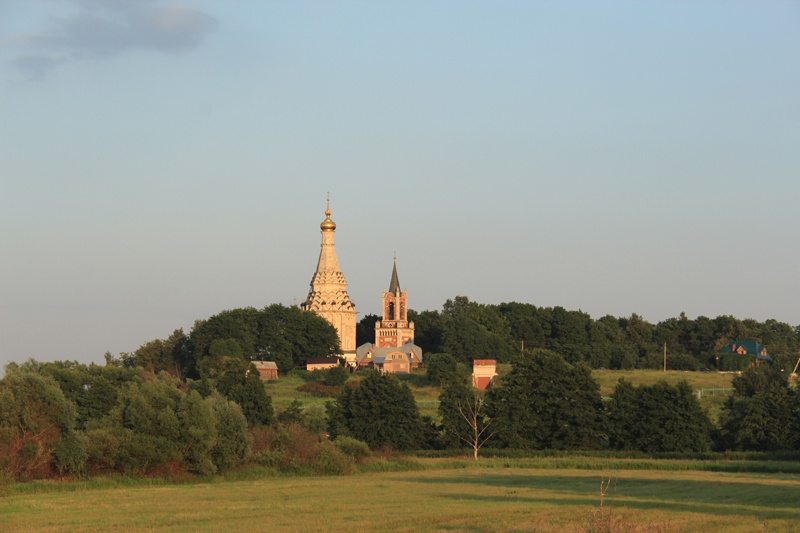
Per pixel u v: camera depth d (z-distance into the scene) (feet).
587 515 243.60
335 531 239.50
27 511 282.15
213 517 266.98
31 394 366.43
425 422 543.39
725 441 500.74
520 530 235.81
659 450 494.59
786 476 390.63
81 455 369.50
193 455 390.01
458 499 308.81
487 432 525.34
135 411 392.06
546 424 524.52
